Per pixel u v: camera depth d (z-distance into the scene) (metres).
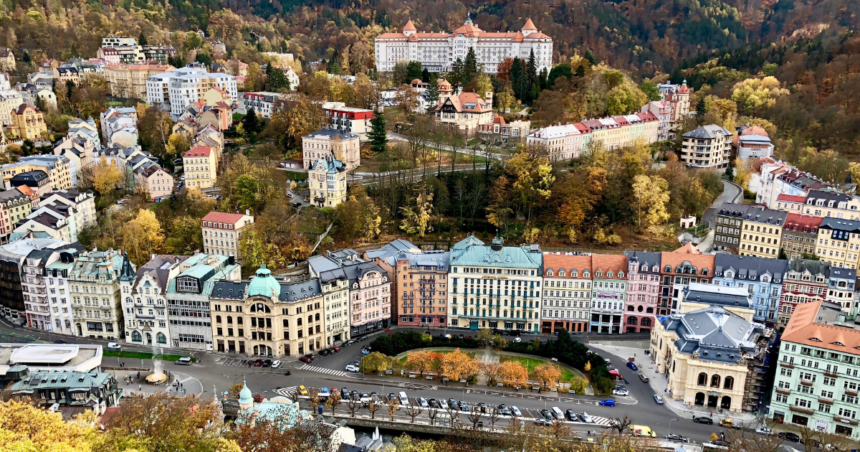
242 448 175.88
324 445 184.12
